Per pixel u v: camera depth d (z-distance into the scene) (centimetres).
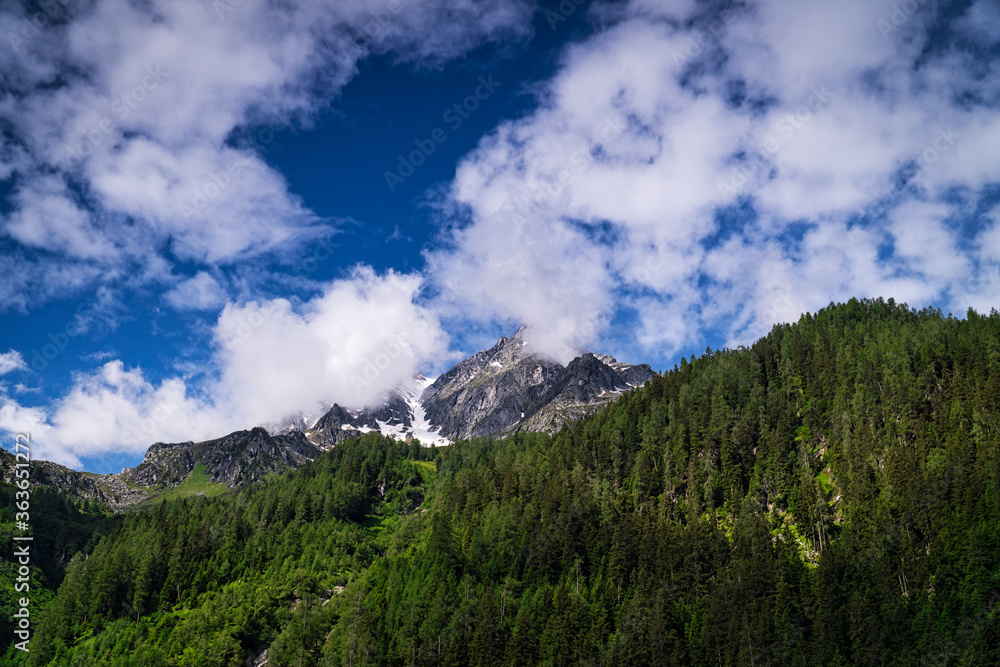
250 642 18288
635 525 17975
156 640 18562
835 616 13800
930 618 13388
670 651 14200
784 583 14700
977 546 13900
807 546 16600
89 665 17488
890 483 16712
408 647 15612
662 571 16150
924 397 19038
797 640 13725
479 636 15412
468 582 17275
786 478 18625
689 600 15512
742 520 17662
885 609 13700
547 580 17162
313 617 17862
